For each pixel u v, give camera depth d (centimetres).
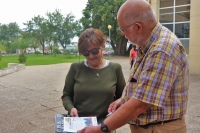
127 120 147
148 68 145
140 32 154
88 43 209
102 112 216
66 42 6756
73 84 230
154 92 142
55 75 1249
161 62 142
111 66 230
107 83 220
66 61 2659
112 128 149
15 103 642
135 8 151
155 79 142
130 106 145
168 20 1294
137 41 158
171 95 156
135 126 178
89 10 3747
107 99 218
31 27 6956
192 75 1090
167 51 144
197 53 1116
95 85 219
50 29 6631
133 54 784
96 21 3484
